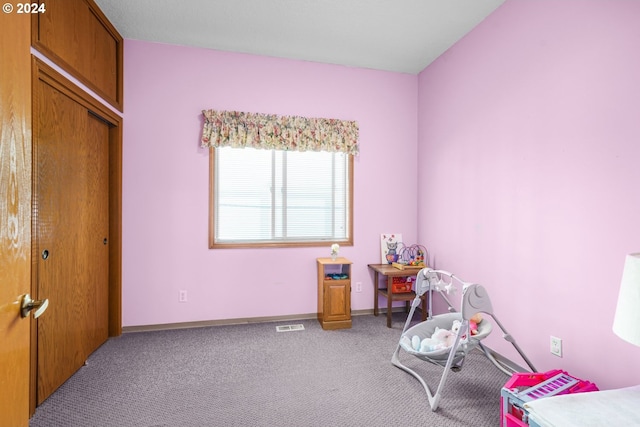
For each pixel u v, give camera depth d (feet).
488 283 8.60
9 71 2.85
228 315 10.68
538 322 7.07
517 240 7.64
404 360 8.18
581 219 6.13
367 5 8.22
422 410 6.14
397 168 12.17
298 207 11.59
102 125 8.89
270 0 8.04
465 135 9.55
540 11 7.02
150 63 9.95
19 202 3.03
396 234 12.16
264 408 6.16
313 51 10.61
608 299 5.67
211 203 10.45
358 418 5.89
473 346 6.67
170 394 6.61
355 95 11.72
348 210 11.80
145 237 9.96
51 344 6.55
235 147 10.52
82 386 6.88
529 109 7.30
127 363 7.93
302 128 11.07
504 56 8.04
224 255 10.61
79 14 7.34
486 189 8.68
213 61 10.45
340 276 10.89
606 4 5.69
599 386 5.82
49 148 6.41
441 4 8.18
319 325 10.69
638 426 3.78
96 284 8.58
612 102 5.60
